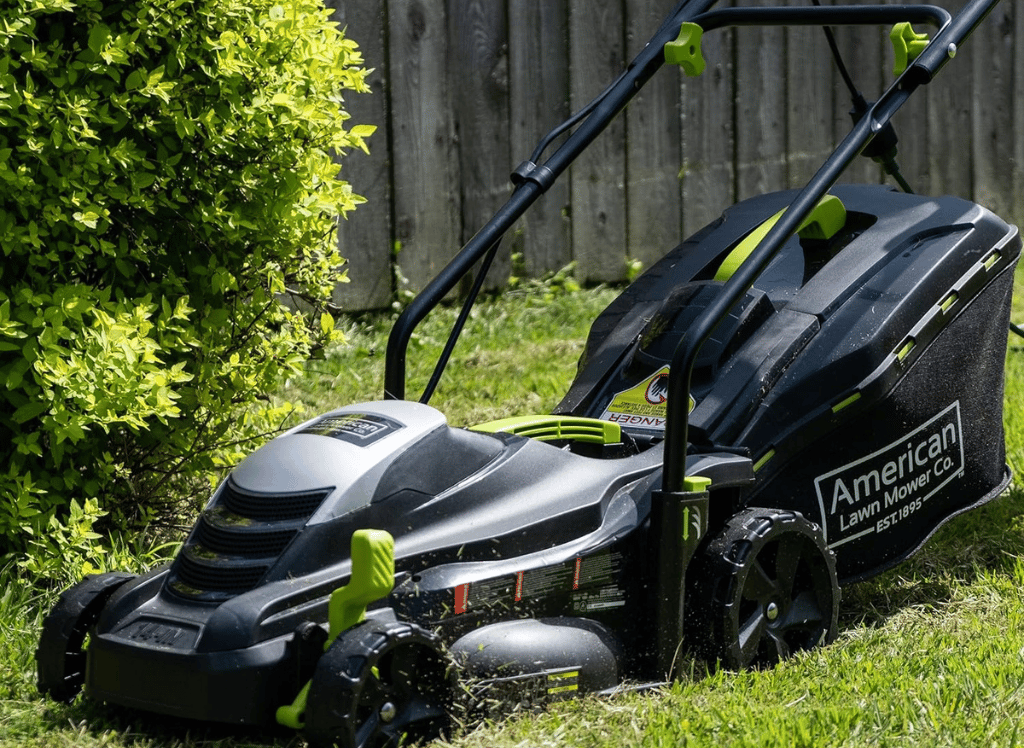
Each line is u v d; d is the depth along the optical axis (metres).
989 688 3.66
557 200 9.31
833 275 4.57
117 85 4.75
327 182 5.25
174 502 5.22
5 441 4.75
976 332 4.71
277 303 5.30
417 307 4.23
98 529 5.03
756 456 4.15
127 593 3.54
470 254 4.34
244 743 3.42
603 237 9.53
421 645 3.30
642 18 9.38
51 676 3.66
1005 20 10.94
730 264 4.52
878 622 4.49
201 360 5.00
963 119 10.92
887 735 3.40
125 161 4.55
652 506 3.70
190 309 4.74
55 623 3.67
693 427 4.15
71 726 3.54
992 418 4.88
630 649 3.79
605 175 9.46
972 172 11.05
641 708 3.55
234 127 4.75
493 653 3.46
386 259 8.69
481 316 8.77
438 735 3.38
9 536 4.55
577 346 8.27
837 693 3.66
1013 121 11.15
